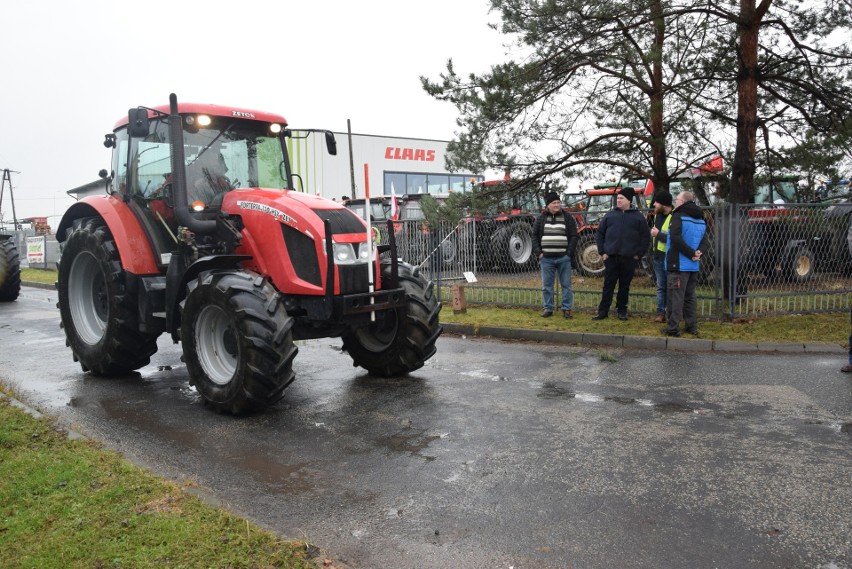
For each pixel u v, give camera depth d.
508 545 3.17
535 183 11.60
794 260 9.18
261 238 5.91
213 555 2.92
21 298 15.39
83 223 7.30
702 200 11.61
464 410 5.47
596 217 11.94
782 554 3.06
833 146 9.99
